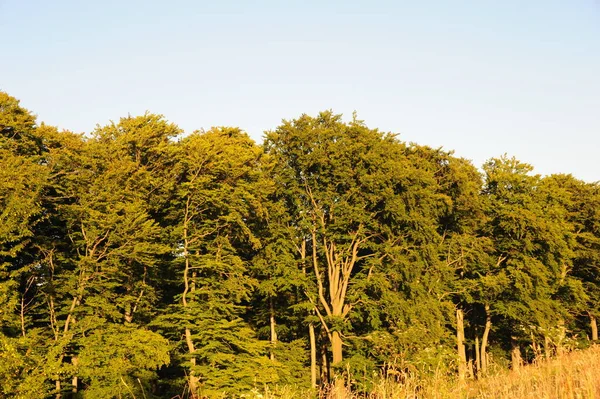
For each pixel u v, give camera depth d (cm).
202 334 2545
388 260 3108
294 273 3041
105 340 2192
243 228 2750
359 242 3105
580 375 806
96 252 2422
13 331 2055
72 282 2258
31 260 2395
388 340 2622
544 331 1009
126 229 2303
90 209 2288
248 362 2541
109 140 2925
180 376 2931
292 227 3231
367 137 3105
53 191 2388
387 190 2886
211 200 2620
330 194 3009
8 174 1991
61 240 2528
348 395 982
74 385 2191
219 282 2719
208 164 2678
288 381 2794
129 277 2656
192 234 2728
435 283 3209
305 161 3041
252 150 3077
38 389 1636
